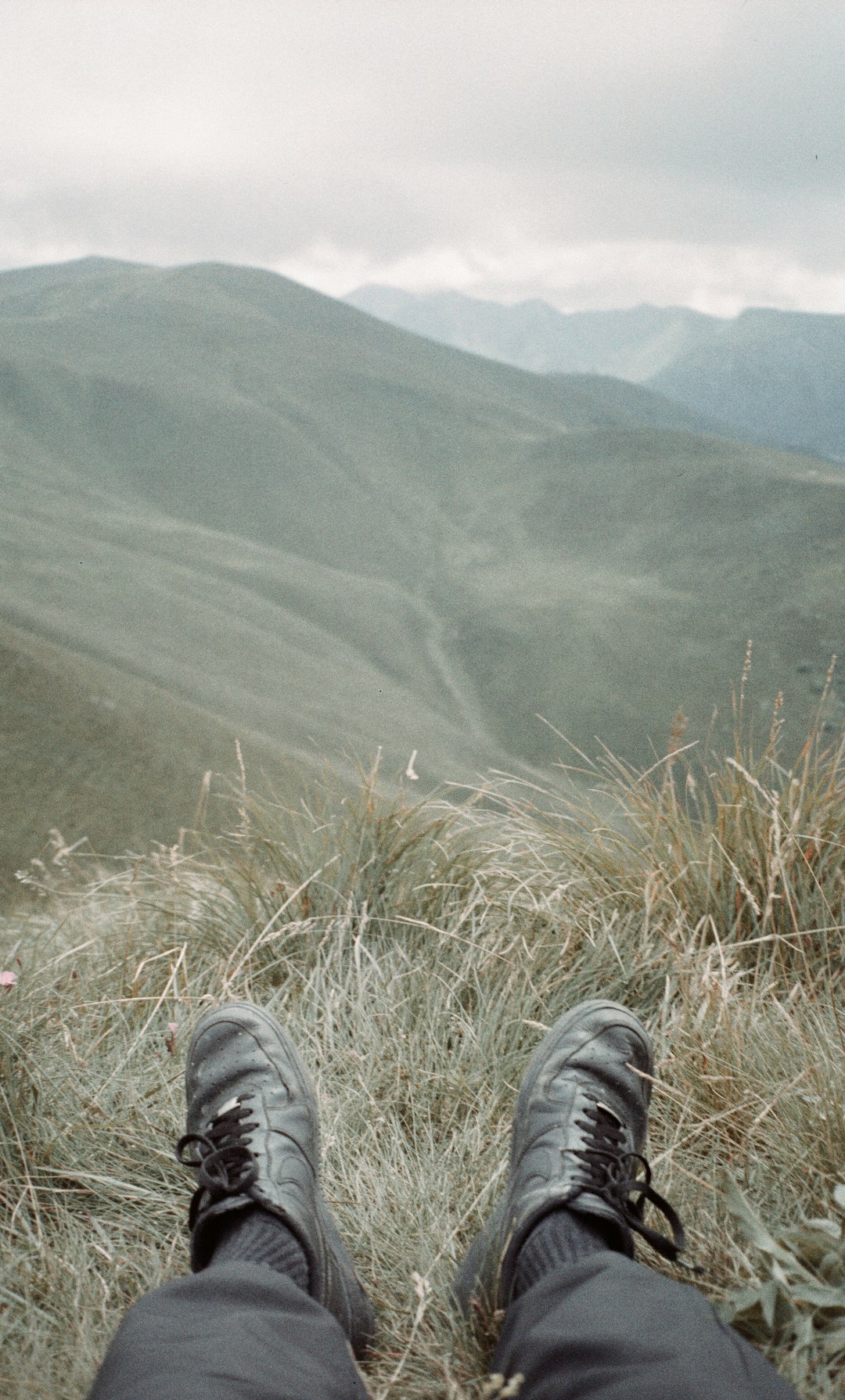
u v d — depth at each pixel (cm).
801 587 14488
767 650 13188
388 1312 147
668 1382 90
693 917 256
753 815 258
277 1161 147
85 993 233
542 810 279
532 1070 174
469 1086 198
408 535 19450
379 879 269
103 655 11362
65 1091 188
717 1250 148
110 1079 195
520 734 12269
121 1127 181
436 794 283
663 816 269
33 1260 150
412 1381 127
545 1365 97
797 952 239
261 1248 127
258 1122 157
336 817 279
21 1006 206
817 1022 203
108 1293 141
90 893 288
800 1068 186
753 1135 172
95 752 7300
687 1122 183
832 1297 117
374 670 13812
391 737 11331
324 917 255
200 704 10644
